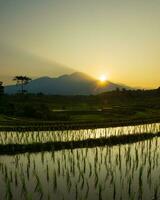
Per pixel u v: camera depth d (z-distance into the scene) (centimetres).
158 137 6925
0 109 10431
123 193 3303
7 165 4503
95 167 3931
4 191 3381
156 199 3134
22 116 10300
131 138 6562
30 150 5453
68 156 5012
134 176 3859
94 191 3366
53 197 3200
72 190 3397
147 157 4881
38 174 4003
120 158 4506
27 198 3148
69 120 9981
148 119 10512
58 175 3941
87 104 17912
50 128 7956
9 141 6028
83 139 6200
